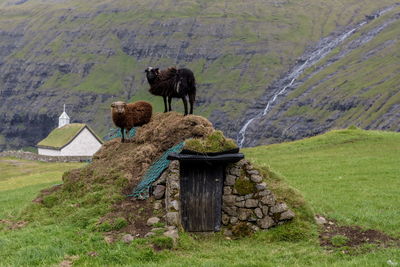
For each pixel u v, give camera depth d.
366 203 19.84
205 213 15.50
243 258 13.16
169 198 14.97
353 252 13.27
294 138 190.62
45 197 19.16
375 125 158.00
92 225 15.41
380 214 17.52
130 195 16.73
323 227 15.60
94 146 79.50
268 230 15.32
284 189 16.42
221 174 15.68
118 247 13.52
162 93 18.19
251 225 15.48
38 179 41.62
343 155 35.12
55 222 16.88
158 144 18.11
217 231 15.55
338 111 187.00
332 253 13.33
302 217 15.74
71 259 13.15
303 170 29.70
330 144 40.66
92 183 18.58
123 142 19.97
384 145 38.03
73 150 77.62
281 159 35.38
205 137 16.22
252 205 15.59
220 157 15.27
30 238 15.03
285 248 13.99
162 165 16.25
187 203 15.43
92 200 17.27
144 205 15.95
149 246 13.54
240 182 15.78
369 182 24.92
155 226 14.70
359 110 177.75
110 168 18.73
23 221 17.94
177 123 17.67
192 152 15.19
